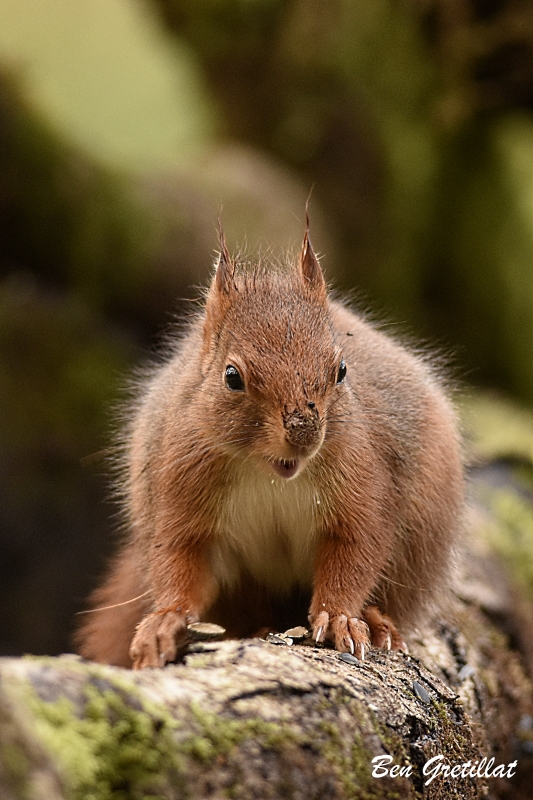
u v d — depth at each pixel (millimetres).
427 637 9156
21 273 21375
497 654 10047
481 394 21125
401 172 23906
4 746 3273
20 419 19188
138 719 4051
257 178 22219
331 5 23734
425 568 8594
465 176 24125
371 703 5402
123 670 4547
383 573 8203
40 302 20984
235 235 21016
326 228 23047
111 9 20922
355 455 7527
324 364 7148
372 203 23906
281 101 23891
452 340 23906
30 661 4102
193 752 4188
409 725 5594
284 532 7891
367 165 23906
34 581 18234
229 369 7203
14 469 18703
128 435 9367
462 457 9461
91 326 20953
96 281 21188
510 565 12172
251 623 8555
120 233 21016
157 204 21047
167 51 21844
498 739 8914
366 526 7594
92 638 9367
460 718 6621
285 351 7109
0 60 20047
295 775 4516
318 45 23734
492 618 10586
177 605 7129
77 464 19062
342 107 23812
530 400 23016
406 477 8234
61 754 3660
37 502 18578
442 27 23625
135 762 3936
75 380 19953
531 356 23203
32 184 20719
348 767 4832
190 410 7562
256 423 7066
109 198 21000
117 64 20656
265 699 4809
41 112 20422
